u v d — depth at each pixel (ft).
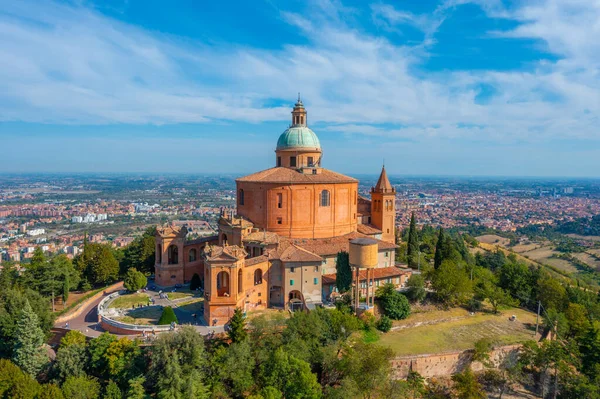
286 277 333.42
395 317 337.72
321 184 393.91
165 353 233.96
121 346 256.11
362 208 463.01
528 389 300.20
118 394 231.71
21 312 278.46
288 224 387.34
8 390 232.32
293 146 418.31
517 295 423.64
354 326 288.30
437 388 282.36
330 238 396.57
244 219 402.93
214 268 299.99
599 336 312.50
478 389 271.90
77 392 230.07
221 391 239.30
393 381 256.93
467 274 424.87
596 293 517.96
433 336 322.55
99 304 349.61
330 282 352.28
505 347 315.99
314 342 268.41
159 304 345.31
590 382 291.17
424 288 377.30
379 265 394.73
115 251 515.09
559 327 349.41
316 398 228.84
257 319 272.51
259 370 254.27
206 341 273.75
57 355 259.60
